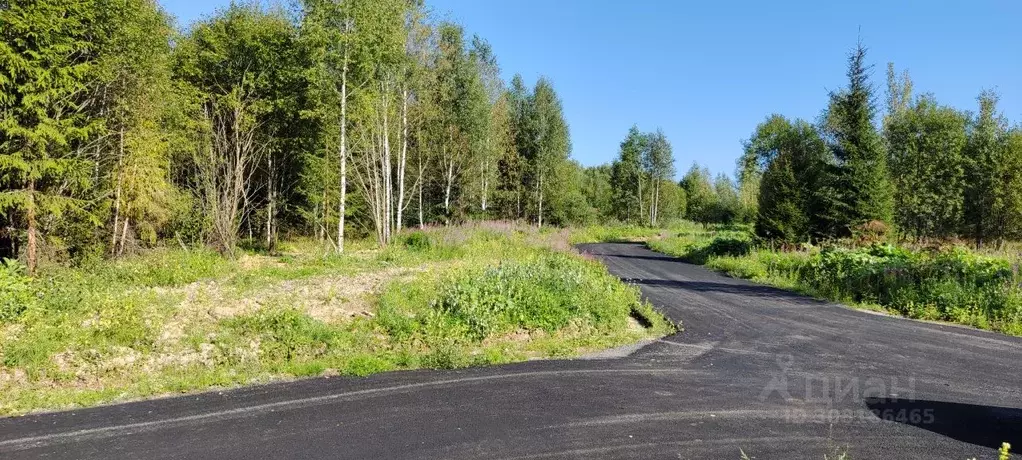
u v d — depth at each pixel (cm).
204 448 485
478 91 3183
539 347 862
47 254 1335
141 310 890
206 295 1040
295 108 2214
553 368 749
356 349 844
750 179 5750
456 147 3300
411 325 921
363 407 593
